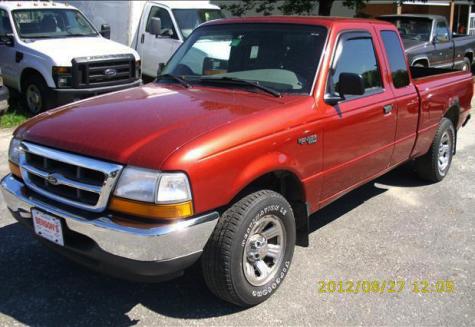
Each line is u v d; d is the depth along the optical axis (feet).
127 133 10.20
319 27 13.60
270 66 13.47
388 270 13.25
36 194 11.03
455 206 17.84
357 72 14.32
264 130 10.92
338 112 13.02
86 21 33.47
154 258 9.47
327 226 15.96
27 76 29.66
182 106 11.64
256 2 48.83
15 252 13.65
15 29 30.01
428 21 41.81
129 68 30.55
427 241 14.98
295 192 12.49
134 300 11.64
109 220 9.64
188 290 12.07
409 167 21.44
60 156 10.28
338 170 13.48
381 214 16.99
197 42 15.37
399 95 15.93
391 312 11.42
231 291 10.68
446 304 11.76
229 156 10.12
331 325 10.90
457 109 20.58
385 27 16.10
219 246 10.32
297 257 13.80
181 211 9.51
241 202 10.64
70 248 10.23
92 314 11.09
